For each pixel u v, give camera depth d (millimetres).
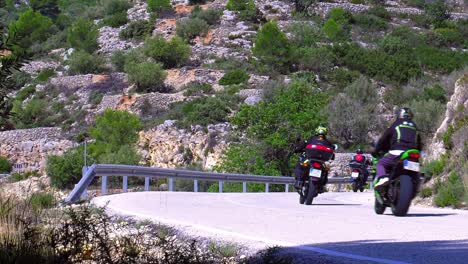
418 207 20141
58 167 36781
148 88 86188
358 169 37719
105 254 8664
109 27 119375
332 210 16781
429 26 126875
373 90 76812
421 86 88688
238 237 10273
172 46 95312
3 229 10367
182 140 67500
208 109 70375
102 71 95500
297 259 8422
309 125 51312
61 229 9156
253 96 76250
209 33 108188
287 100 52750
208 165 63844
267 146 50688
